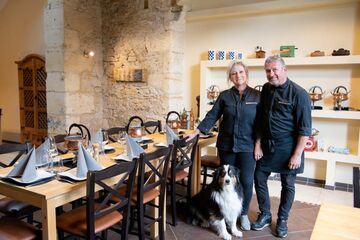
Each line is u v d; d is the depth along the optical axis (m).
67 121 4.68
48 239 1.74
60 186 1.81
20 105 6.60
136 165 2.05
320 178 4.27
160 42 4.62
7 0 6.66
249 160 2.76
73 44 4.70
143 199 2.32
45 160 2.20
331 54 4.04
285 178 2.71
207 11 4.56
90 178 1.75
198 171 3.35
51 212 1.74
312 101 4.11
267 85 2.69
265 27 4.40
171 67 4.60
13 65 6.81
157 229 2.73
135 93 4.96
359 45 3.88
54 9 4.56
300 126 2.52
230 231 2.80
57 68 4.65
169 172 2.86
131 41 4.91
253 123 2.73
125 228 2.10
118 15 4.98
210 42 4.82
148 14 4.69
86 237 1.84
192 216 2.94
